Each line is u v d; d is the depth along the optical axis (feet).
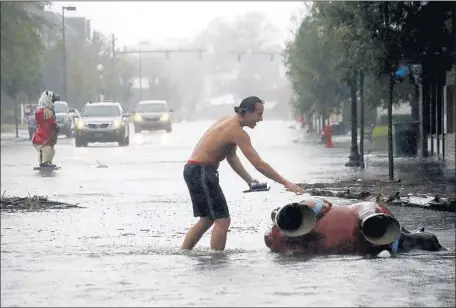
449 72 174.70
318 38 237.45
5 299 45.47
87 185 131.85
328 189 113.80
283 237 60.95
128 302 44.47
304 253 60.39
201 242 69.15
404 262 56.44
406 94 196.95
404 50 131.44
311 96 280.72
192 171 63.05
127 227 80.84
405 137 187.73
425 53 137.39
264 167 62.23
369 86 165.99
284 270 53.52
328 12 135.95
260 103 62.95
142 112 391.65
